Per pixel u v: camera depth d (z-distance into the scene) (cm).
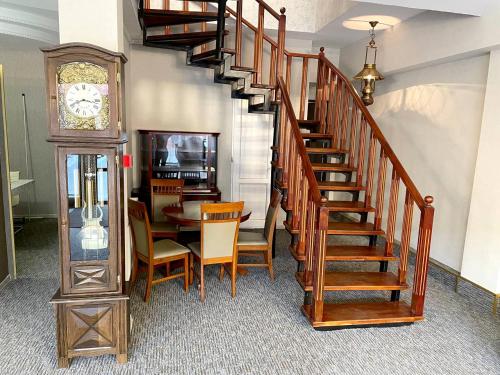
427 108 439
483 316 334
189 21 422
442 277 404
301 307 329
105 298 238
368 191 389
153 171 547
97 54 219
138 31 488
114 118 226
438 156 421
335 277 332
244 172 585
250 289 375
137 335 284
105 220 235
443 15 375
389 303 336
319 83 518
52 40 497
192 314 320
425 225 300
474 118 372
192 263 379
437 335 301
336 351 273
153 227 426
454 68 396
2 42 543
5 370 239
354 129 434
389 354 272
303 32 518
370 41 488
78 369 242
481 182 349
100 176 231
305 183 327
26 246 482
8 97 595
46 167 621
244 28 515
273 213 390
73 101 220
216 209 331
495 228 337
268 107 451
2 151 358
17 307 322
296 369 250
